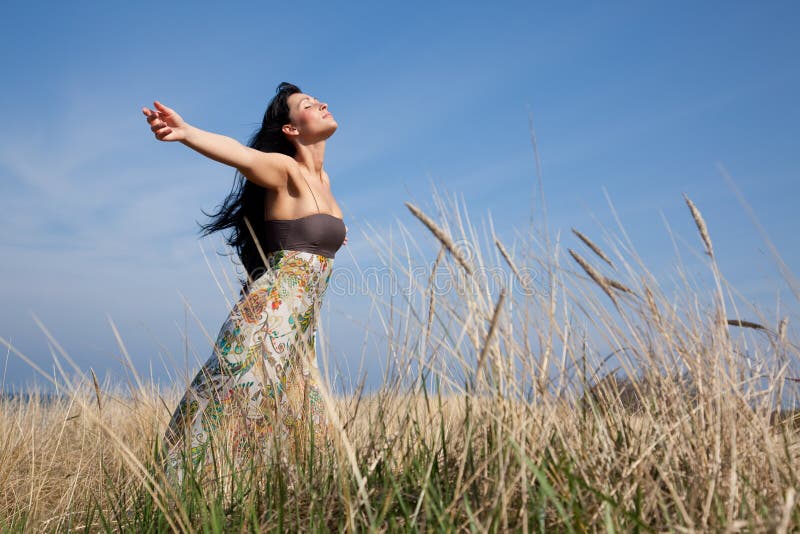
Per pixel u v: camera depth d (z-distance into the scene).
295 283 2.95
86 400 2.39
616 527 1.34
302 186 3.08
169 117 2.67
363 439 1.98
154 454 2.22
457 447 1.80
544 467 1.53
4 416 3.66
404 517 1.57
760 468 1.56
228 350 2.73
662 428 1.63
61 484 2.71
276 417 2.19
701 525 1.36
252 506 1.71
